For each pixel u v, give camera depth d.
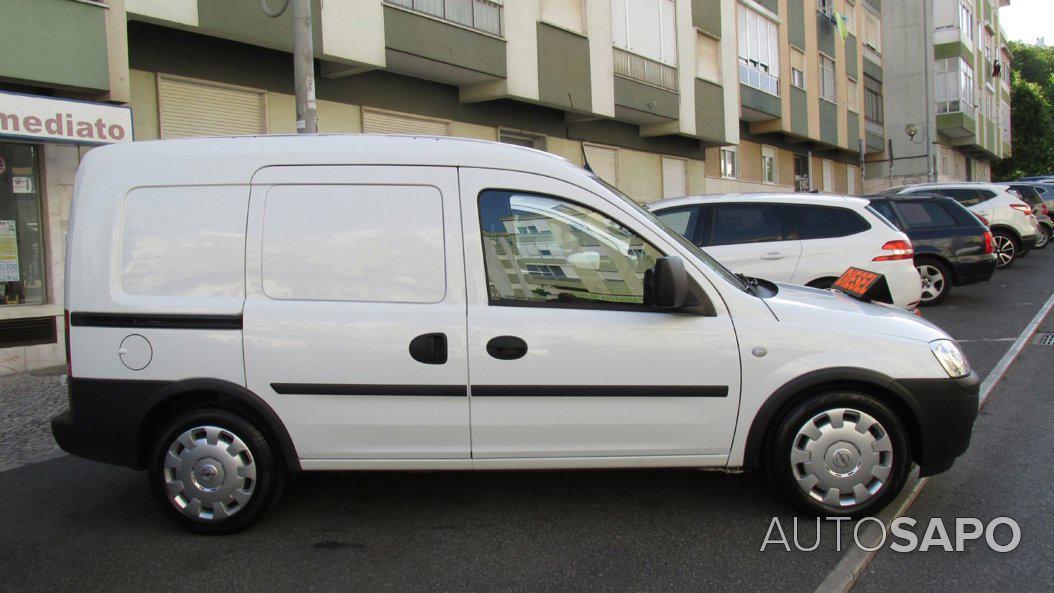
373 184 3.99
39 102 8.40
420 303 3.93
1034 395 6.48
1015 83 60.59
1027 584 3.37
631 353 3.89
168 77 10.18
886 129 39.22
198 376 3.98
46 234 9.55
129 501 4.72
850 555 3.66
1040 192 24.77
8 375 9.09
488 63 13.76
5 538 4.16
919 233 11.75
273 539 4.04
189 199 4.04
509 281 3.96
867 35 35.94
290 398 3.95
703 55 21.28
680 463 3.99
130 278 4.04
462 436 3.93
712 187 23.92
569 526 4.10
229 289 3.99
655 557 3.70
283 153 4.04
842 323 4.02
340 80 12.48
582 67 16.22
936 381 3.95
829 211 8.52
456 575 3.58
